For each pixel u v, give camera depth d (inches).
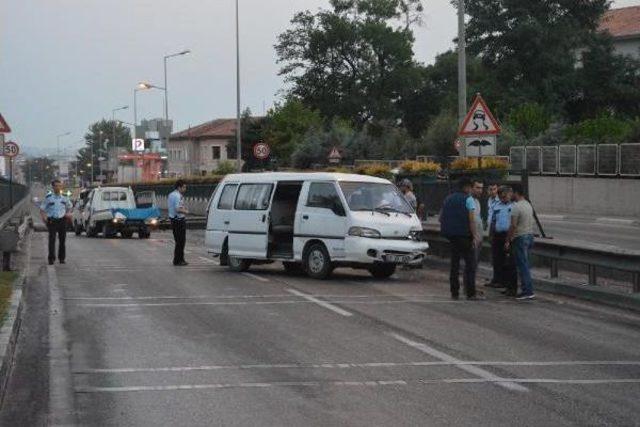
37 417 323.0
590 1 2758.4
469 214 653.9
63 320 552.7
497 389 367.9
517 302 642.2
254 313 581.0
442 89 3678.6
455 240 657.0
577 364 420.5
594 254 660.1
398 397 353.1
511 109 2546.8
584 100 2805.1
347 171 1373.0
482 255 884.0
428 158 2290.8
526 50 2731.3
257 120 3339.1
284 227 829.2
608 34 2834.6
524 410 333.1
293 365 414.9
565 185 1913.1
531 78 2768.2
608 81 2743.6
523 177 784.9
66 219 963.3
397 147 2632.9
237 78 2090.3
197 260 1020.5
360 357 434.0
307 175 808.9
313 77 3619.6
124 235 1676.9
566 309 606.9
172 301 641.0
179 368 407.8
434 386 372.8
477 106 858.8
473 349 456.4
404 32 3649.1
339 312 585.0
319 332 506.9
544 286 707.4
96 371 401.7
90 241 1476.4
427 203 1156.5
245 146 2935.5
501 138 2250.2
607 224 1502.2
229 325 531.8
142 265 943.7
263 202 834.8
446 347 461.7
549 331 514.3
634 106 2768.2
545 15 2736.2
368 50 3617.1
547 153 1996.8
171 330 514.0
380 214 773.9
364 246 757.9
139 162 3993.6
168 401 346.0
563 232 1266.0
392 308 605.6
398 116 3666.3
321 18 3641.7
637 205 1701.5
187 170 5022.1
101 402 344.8
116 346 463.2
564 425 312.5
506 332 509.7
